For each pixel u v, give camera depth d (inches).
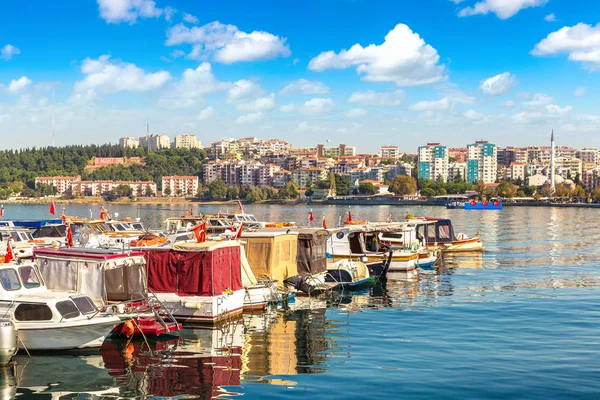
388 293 1758.1
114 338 1163.9
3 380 927.0
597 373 968.3
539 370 984.3
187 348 1106.7
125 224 2349.9
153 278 1288.1
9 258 1141.7
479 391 885.2
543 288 1854.1
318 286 1678.2
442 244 2908.5
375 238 2220.7
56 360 1024.2
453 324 1332.4
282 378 943.0
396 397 861.2
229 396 864.3
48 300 1037.8
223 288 1314.0
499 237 3932.1
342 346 1134.4
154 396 865.5
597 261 2583.7
